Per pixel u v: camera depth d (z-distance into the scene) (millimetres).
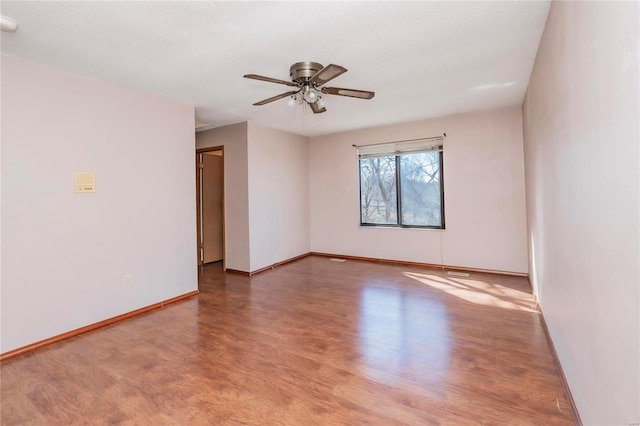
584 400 1517
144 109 3367
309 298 3680
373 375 2088
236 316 3166
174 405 1814
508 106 4250
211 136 5195
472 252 4691
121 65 2688
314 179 6168
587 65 1324
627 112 961
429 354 2348
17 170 2463
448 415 1699
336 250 5973
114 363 2285
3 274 2391
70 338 2711
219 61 2660
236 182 4914
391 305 3391
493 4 1955
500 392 1885
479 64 2836
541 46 2387
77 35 2197
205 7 1912
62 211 2719
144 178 3355
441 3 1933
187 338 2680
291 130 5547
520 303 3361
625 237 1015
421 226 5168
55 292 2666
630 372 1004
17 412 1771
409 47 2488
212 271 5105
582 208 1488
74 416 1734
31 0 1803
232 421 1681
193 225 3889
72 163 2787
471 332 2699
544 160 2463
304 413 1735
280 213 5461
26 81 2527
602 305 1256
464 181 4695
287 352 2412
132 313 3219
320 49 2486
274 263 5309
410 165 5230
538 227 2975
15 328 2439
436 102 3988
